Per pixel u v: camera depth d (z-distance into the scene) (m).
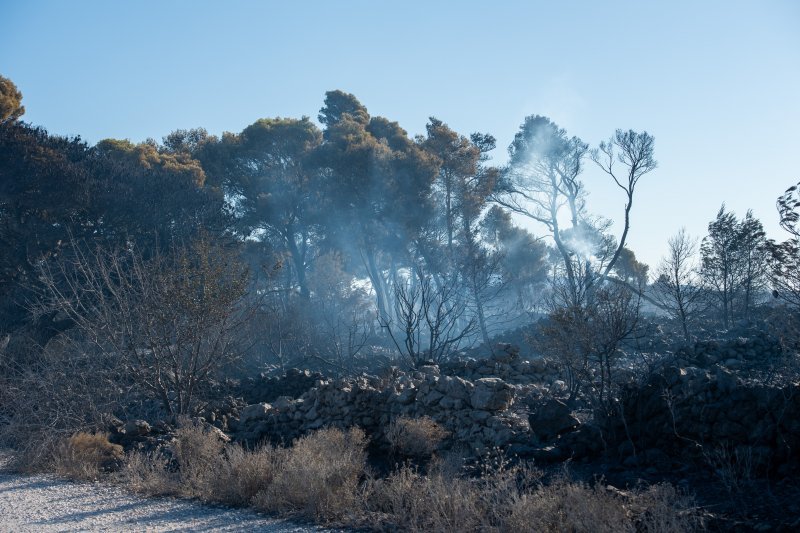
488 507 8.04
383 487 9.37
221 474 10.76
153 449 14.09
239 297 18.14
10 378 17.91
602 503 7.19
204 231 19.11
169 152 56.69
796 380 9.80
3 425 16.80
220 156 52.31
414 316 21.25
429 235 45.09
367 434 13.12
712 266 27.92
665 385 9.55
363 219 45.03
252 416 15.14
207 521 9.11
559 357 13.20
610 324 12.09
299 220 49.78
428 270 42.84
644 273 30.31
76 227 33.19
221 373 21.67
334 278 44.47
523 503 7.50
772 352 14.62
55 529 8.83
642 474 8.79
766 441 8.29
